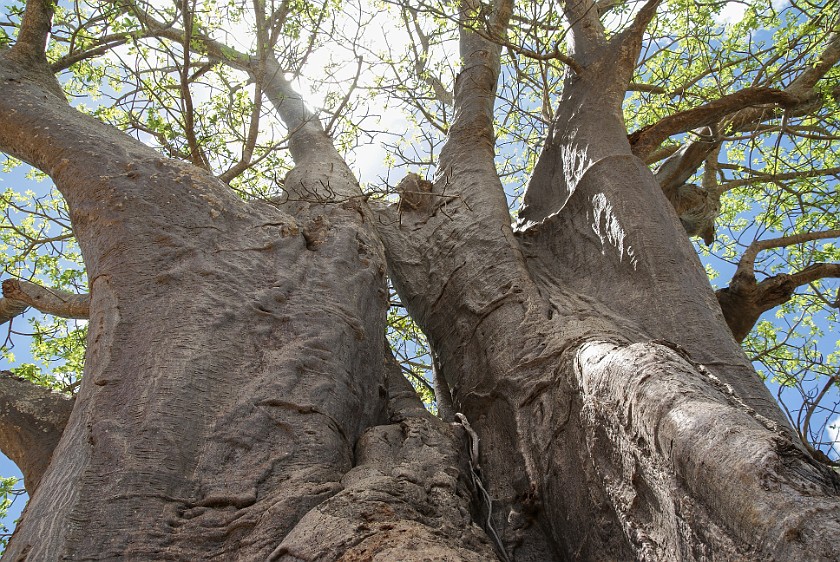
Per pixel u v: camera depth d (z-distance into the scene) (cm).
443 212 611
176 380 351
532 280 544
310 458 345
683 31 927
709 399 283
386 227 661
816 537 203
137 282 410
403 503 312
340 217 549
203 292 410
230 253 448
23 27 637
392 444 386
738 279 629
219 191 491
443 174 709
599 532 341
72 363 802
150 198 461
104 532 285
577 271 556
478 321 514
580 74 720
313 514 294
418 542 265
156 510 296
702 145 716
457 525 321
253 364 384
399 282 616
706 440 258
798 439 406
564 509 370
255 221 486
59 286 790
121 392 347
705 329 463
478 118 759
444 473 362
